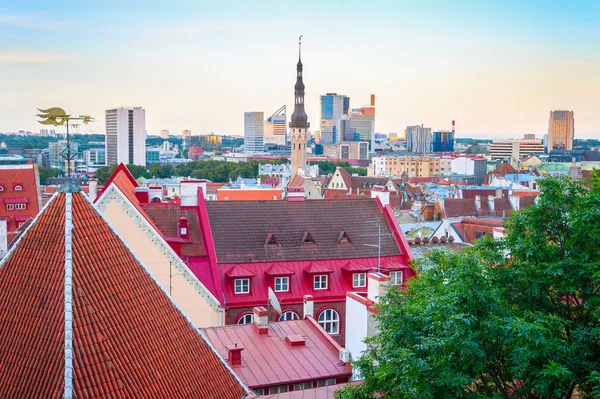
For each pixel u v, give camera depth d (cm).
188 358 3181
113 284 3016
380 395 4119
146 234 6044
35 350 2753
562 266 3769
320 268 6894
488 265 4019
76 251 2944
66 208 3036
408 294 4284
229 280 6619
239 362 4619
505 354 3581
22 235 3067
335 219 7469
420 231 12300
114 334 2881
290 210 7431
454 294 3491
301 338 5006
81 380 2653
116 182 6575
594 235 3722
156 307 3175
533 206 4112
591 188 4525
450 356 3234
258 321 5106
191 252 6744
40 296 2870
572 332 3641
